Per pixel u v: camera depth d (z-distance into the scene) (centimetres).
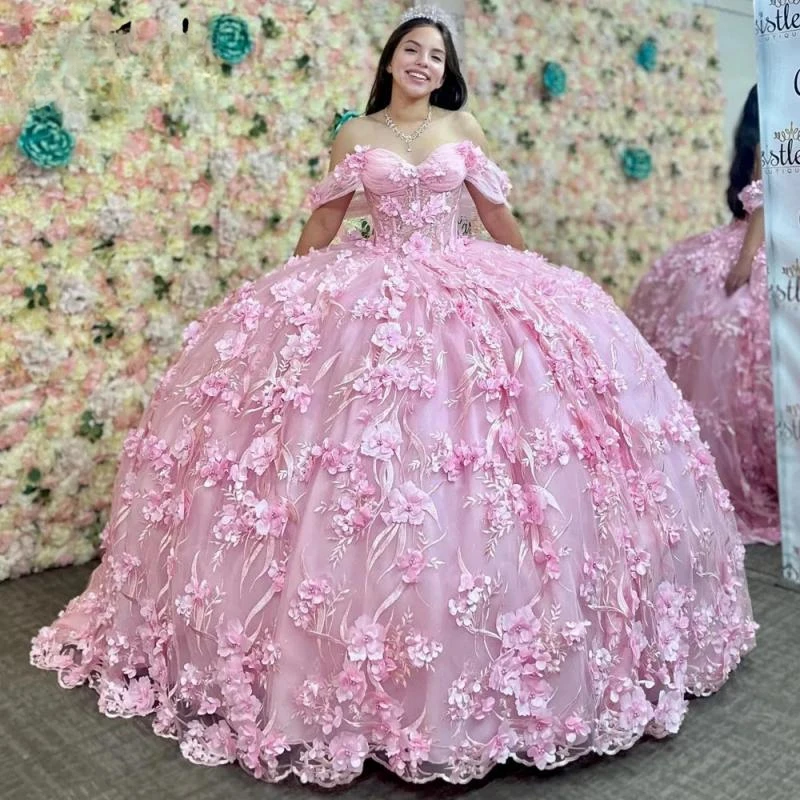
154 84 300
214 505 186
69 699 209
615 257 372
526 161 356
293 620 170
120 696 204
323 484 175
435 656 164
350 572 169
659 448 200
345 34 337
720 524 213
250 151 322
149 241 307
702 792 173
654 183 364
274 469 180
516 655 169
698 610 201
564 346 195
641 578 185
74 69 285
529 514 174
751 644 222
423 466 173
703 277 337
